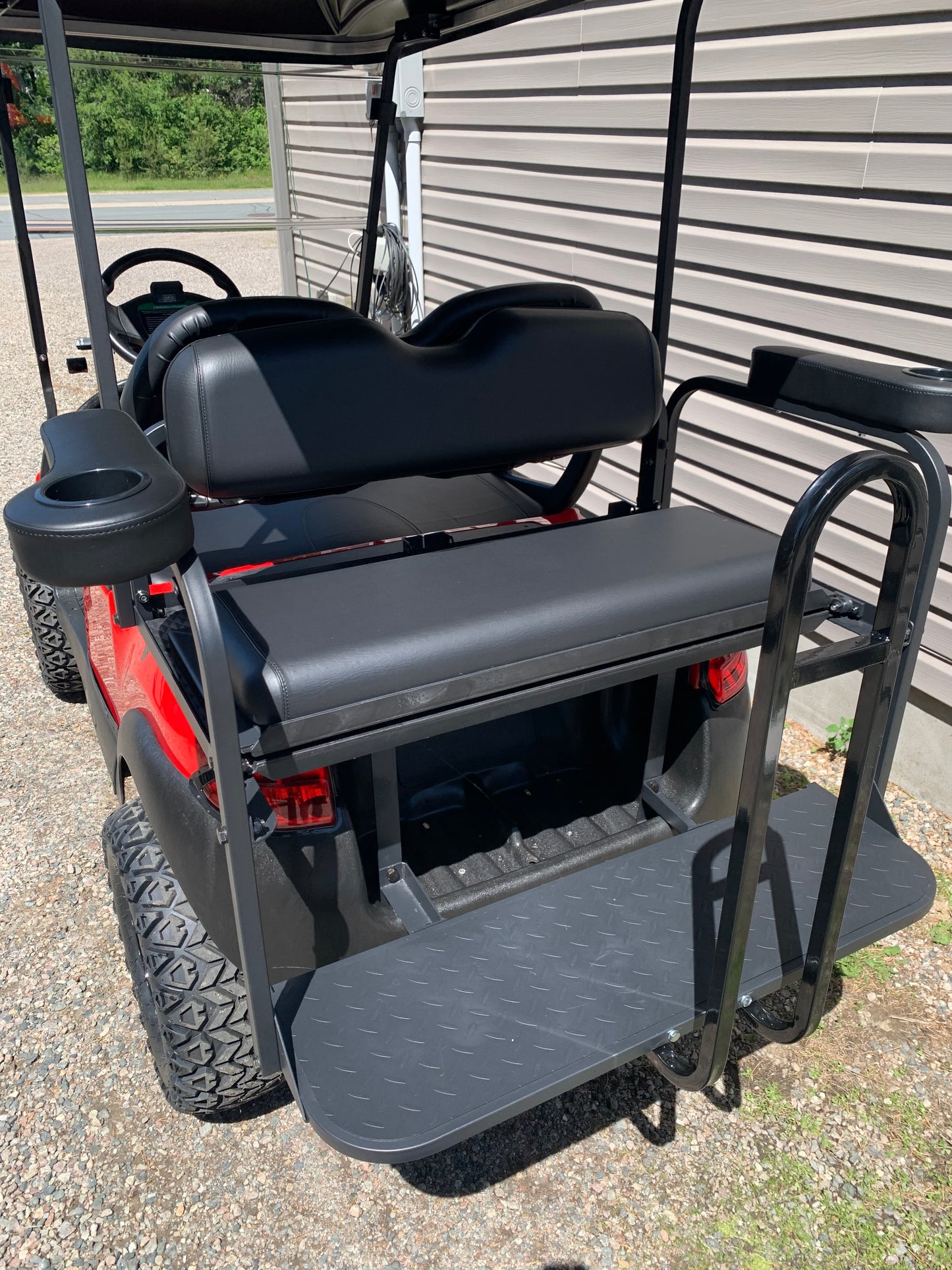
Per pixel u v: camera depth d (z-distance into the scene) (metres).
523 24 3.87
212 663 1.10
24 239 2.75
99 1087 1.90
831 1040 2.02
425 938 1.54
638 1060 1.97
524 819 2.06
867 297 2.75
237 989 1.60
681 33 1.70
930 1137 1.80
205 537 2.00
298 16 2.49
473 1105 1.25
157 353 1.54
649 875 1.70
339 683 1.25
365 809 1.74
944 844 2.65
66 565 0.99
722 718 1.95
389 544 1.92
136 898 1.64
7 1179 1.72
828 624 3.09
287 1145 1.79
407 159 4.81
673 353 3.49
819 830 1.83
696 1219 1.65
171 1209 1.67
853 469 1.14
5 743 3.08
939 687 2.75
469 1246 1.60
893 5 2.47
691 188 3.24
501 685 1.37
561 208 3.95
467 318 1.67
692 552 1.67
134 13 2.43
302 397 1.42
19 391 7.39
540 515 2.22
